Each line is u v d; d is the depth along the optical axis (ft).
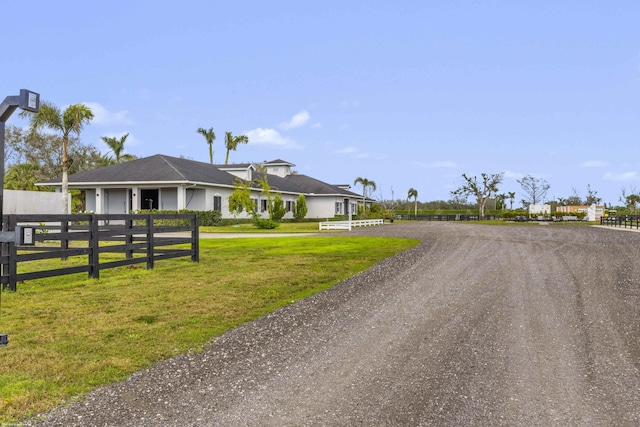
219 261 46.50
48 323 23.26
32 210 87.15
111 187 108.99
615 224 115.96
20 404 14.37
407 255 49.55
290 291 31.35
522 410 14.10
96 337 21.03
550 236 73.92
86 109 95.30
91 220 35.65
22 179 131.23
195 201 109.81
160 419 13.53
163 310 25.98
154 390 15.52
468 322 23.82
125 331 22.02
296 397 15.02
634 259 45.39
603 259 45.52
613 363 18.10
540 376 16.78
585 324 23.48
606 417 13.66
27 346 19.71
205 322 23.65
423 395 15.15
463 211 249.75
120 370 17.15
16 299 28.50
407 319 24.41
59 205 92.89
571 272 38.22
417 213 247.50
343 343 20.54
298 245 62.95
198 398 14.93
